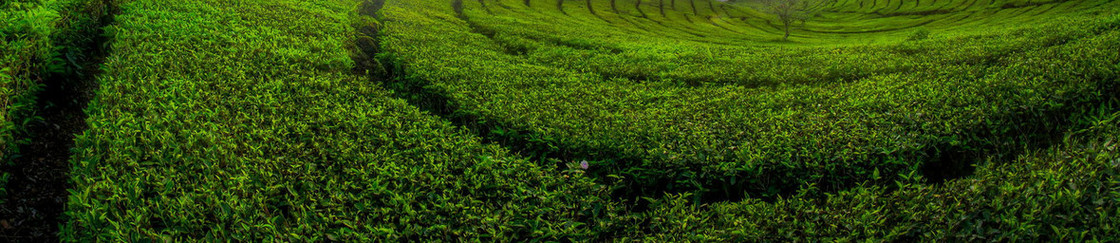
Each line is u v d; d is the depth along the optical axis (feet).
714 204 24.11
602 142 31.60
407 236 20.31
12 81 25.12
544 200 24.25
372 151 28.02
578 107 40.32
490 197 24.63
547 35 98.37
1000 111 30.89
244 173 22.62
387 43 61.52
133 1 48.85
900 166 26.91
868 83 47.65
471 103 39.52
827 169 26.68
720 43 151.94
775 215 22.57
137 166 21.79
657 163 29.12
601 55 73.72
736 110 39.11
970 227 18.66
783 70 60.70
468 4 184.14
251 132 27.55
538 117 36.52
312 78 38.47
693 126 34.96
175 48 39.04
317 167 25.54
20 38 29.58
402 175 25.04
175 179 21.50
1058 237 16.92
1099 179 19.70
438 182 24.57
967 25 207.82
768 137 31.65
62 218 21.29
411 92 46.73
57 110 28.84
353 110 33.99
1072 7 213.66
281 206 22.29
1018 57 52.42
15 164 22.89
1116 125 26.05
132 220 18.72
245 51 42.34
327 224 20.57
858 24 271.90
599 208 24.36
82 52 35.78
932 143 28.37
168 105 28.50
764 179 27.55
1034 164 22.59
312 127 30.60
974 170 27.04
